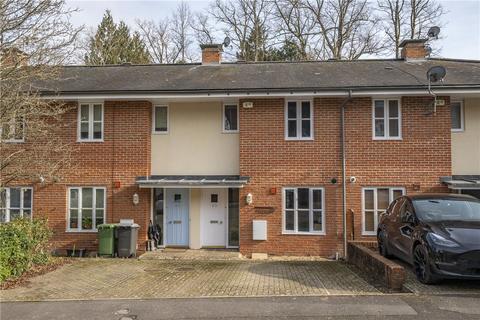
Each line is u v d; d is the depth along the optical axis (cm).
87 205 1573
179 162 1600
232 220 1606
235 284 1008
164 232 1620
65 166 1534
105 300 867
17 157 1320
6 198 1560
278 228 1508
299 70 1727
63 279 1076
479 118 1525
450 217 977
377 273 1012
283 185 1516
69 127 1574
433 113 1478
